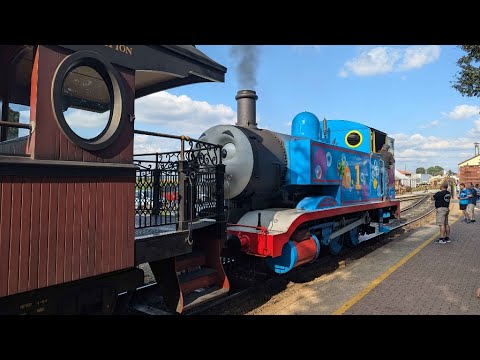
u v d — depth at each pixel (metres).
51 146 2.81
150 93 4.85
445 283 5.89
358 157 8.94
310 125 8.24
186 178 4.31
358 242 9.24
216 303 4.94
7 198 2.55
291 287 6.05
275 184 6.50
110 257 3.26
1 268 2.51
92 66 3.14
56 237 2.84
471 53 6.18
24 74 3.77
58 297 2.93
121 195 3.39
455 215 17.27
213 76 4.23
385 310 4.72
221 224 4.84
